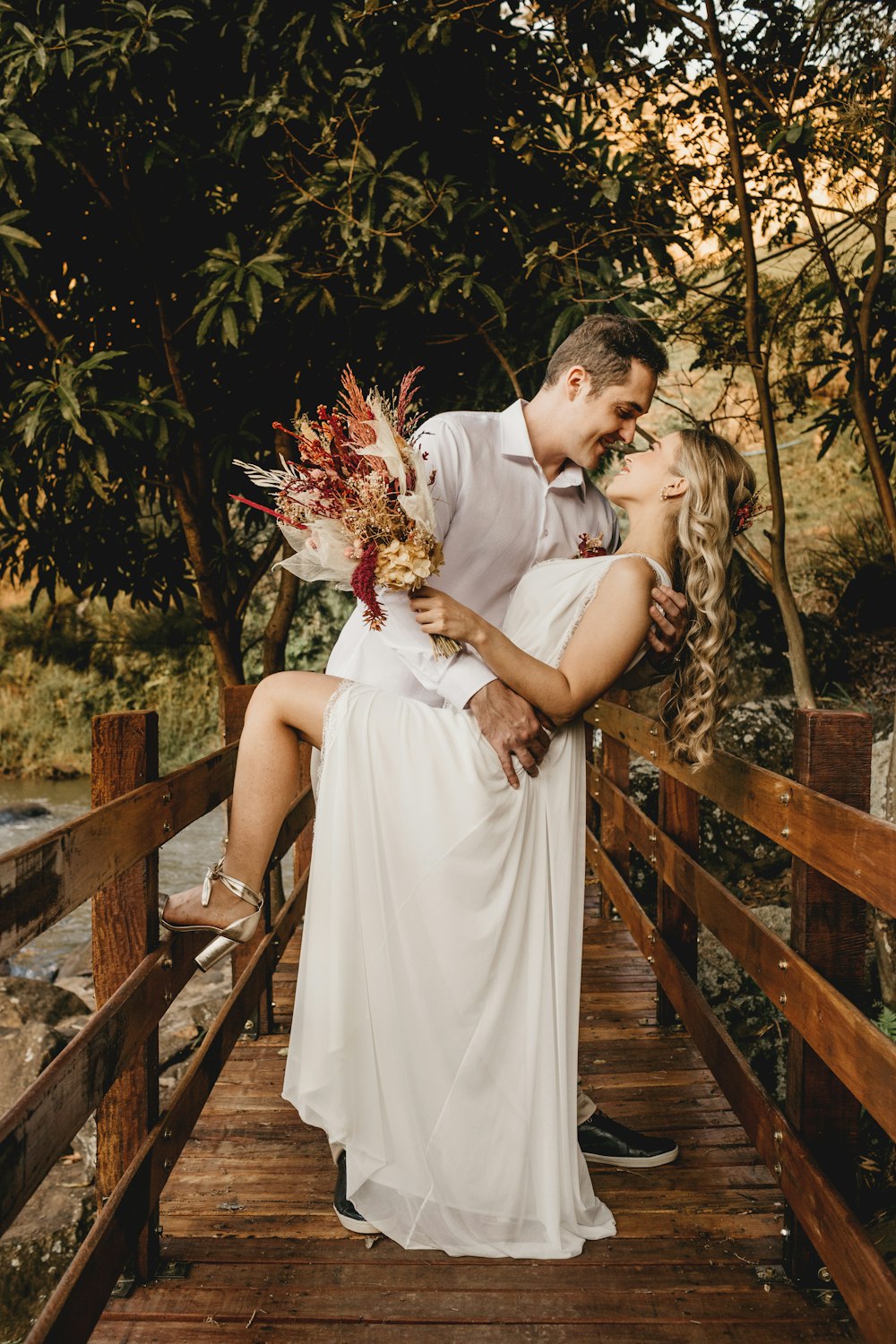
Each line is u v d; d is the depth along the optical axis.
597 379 2.27
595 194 4.84
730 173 4.96
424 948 2.03
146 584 6.89
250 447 5.41
